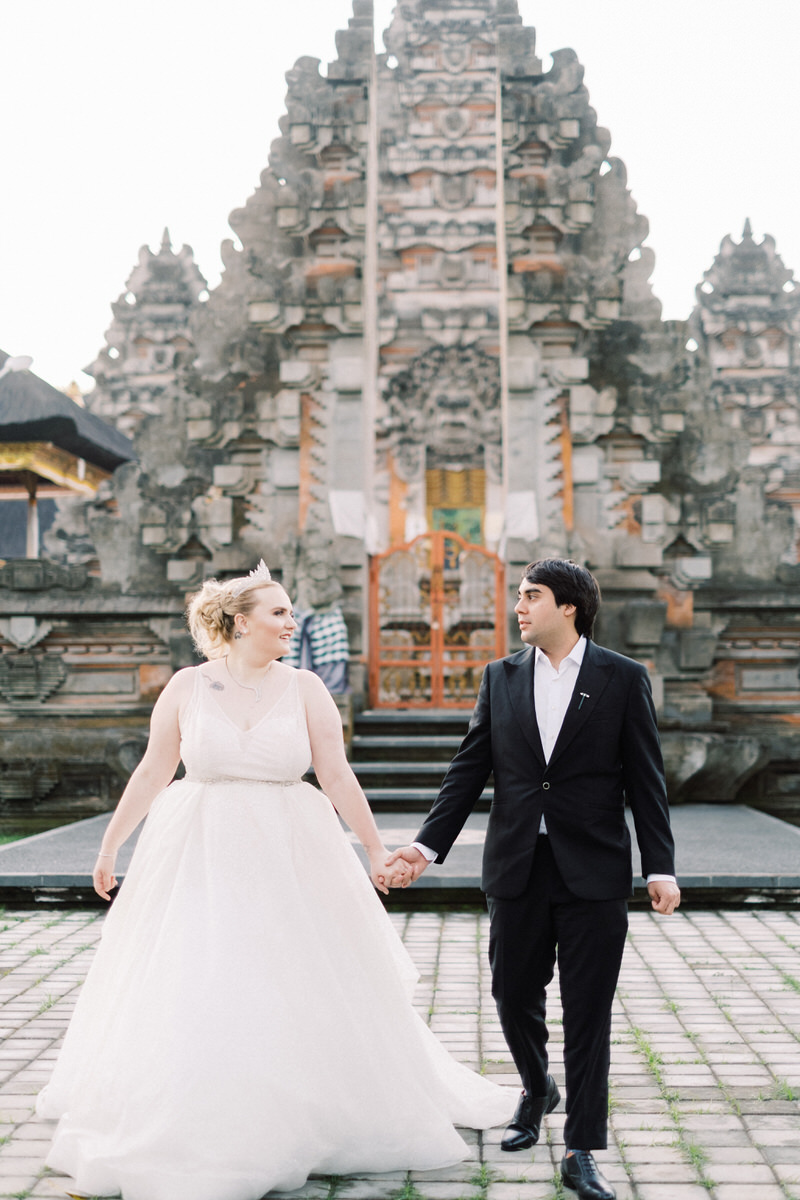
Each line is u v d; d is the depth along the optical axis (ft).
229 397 37.99
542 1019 10.71
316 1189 9.88
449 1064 11.87
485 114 58.18
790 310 67.05
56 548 61.00
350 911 10.64
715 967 18.06
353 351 37.52
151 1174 9.16
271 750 10.56
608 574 36.88
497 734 10.64
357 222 37.47
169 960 9.89
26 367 45.37
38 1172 10.16
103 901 22.77
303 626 35.91
